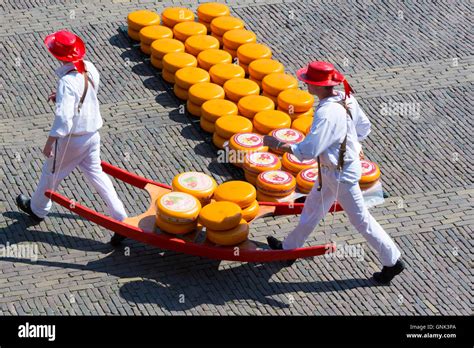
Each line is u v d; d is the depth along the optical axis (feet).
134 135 45.88
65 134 35.58
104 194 37.93
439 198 42.60
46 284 36.22
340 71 52.29
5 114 46.68
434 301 36.58
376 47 54.85
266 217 40.93
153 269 37.42
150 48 51.78
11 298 35.40
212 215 36.47
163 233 37.17
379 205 41.83
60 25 54.75
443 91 51.08
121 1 57.98
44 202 38.78
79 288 36.11
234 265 37.93
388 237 36.73
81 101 35.99
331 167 35.14
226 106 45.85
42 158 43.65
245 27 55.98
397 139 46.85
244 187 38.60
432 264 38.58
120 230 37.37
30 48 52.24
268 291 36.68
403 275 37.91
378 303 36.35
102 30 54.65
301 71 35.40
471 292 37.19
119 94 48.98
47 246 38.29
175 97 49.08
